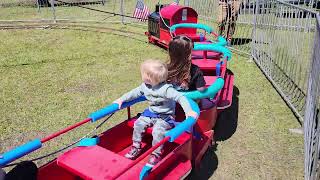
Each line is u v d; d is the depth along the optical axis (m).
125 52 3.75
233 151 1.97
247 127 2.23
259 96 2.70
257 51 3.48
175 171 1.47
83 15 5.67
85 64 3.37
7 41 4.18
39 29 4.77
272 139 2.09
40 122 2.26
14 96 2.64
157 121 1.58
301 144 2.04
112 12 5.89
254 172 1.79
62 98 2.61
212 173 1.78
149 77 1.55
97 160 1.39
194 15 3.64
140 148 1.64
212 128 2.04
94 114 1.57
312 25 3.78
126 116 2.33
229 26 4.04
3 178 1.32
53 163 1.42
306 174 1.69
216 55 2.65
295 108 2.42
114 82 2.92
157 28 3.86
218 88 1.81
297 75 3.03
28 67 3.28
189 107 1.51
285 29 3.06
